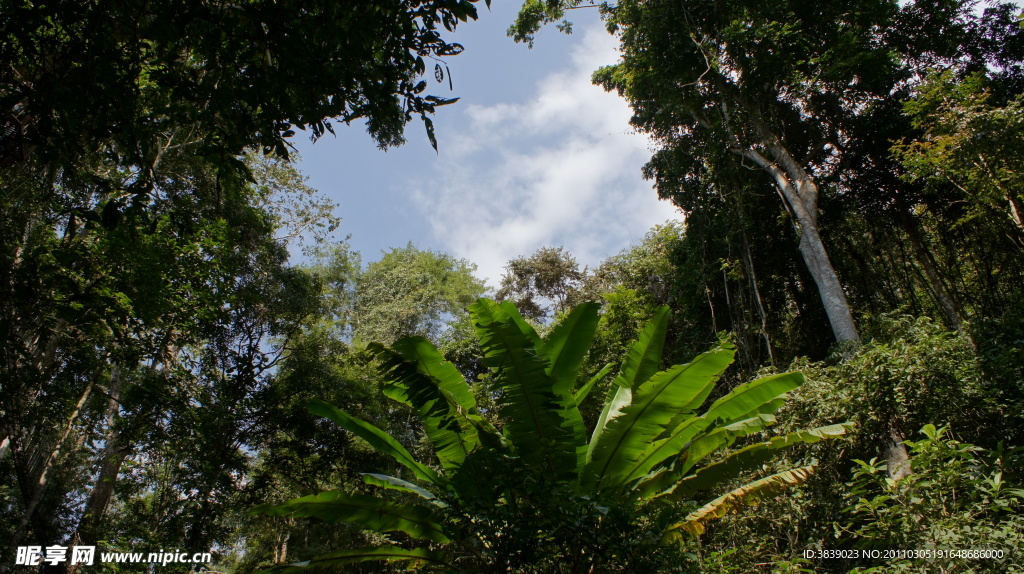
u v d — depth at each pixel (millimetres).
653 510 5043
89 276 7113
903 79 13867
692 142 15648
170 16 3791
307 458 12391
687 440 5609
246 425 11008
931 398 6801
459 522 4570
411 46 4043
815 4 13742
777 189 14211
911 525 4332
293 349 12844
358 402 13938
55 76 3814
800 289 15523
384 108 4293
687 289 15789
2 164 3854
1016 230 10133
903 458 6805
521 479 4379
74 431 10992
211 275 9773
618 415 5238
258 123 4254
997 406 6535
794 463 7562
